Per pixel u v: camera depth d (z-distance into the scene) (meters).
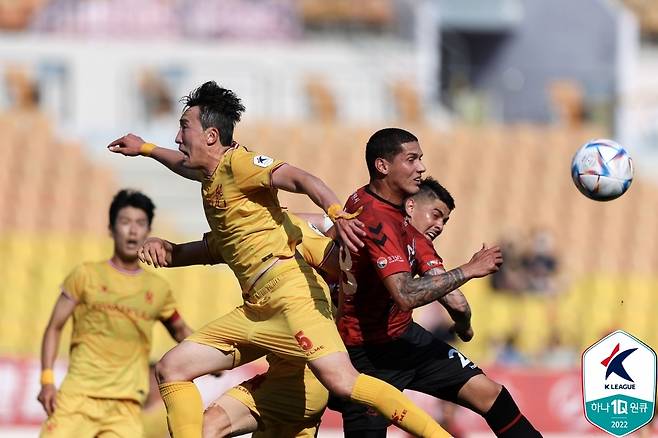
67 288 29.36
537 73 74.69
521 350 50.81
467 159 63.34
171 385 21.92
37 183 58.84
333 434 41.28
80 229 57.09
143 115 64.31
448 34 77.94
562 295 52.84
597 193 22.34
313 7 70.94
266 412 22.91
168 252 23.03
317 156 61.38
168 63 64.62
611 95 72.12
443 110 70.62
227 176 20.91
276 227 21.23
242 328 21.72
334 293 23.39
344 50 69.25
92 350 29.25
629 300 53.44
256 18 69.88
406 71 69.50
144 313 29.50
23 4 68.44
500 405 23.23
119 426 29.36
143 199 29.64
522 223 59.97
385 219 21.25
